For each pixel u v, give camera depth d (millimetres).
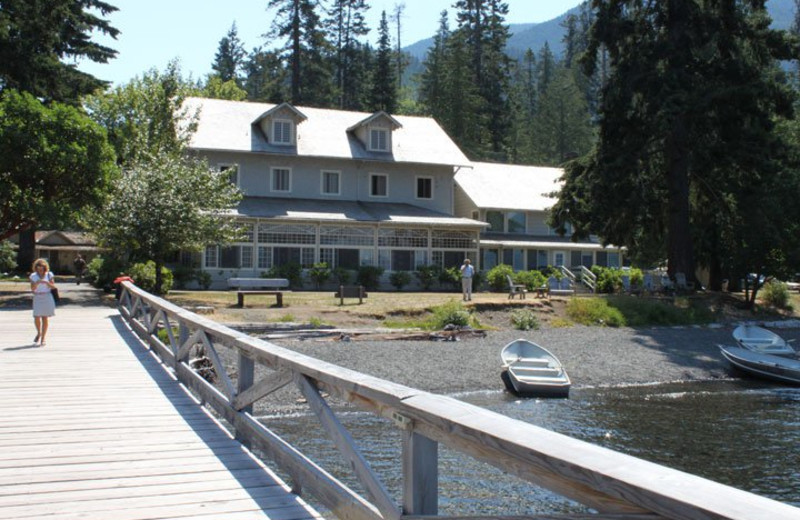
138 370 11531
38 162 25031
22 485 5574
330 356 19422
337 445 4527
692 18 34719
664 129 32188
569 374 20094
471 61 82000
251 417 6945
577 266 47406
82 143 26156
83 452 6621
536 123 87188
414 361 19594
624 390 18562
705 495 2008
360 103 77312
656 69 34031
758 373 20547
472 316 27031
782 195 33844
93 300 26719
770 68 39969
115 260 32438
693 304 32906
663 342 25750
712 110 34031
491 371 19188
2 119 25047
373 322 25266
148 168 28703
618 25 35188
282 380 5684
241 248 36938
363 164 42625
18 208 25750
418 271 39688
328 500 4688
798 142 39781
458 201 47812
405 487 3641
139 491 5426
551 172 52969
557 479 2529
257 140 40500
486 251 45656
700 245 40719
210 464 6227
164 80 40625
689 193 39781
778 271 33938
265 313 25219
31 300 25547
